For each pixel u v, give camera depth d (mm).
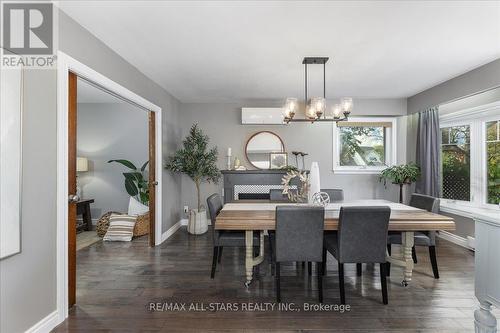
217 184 5293
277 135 5258
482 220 1815
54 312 2027
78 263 3318
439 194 4320
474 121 3975
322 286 2463
